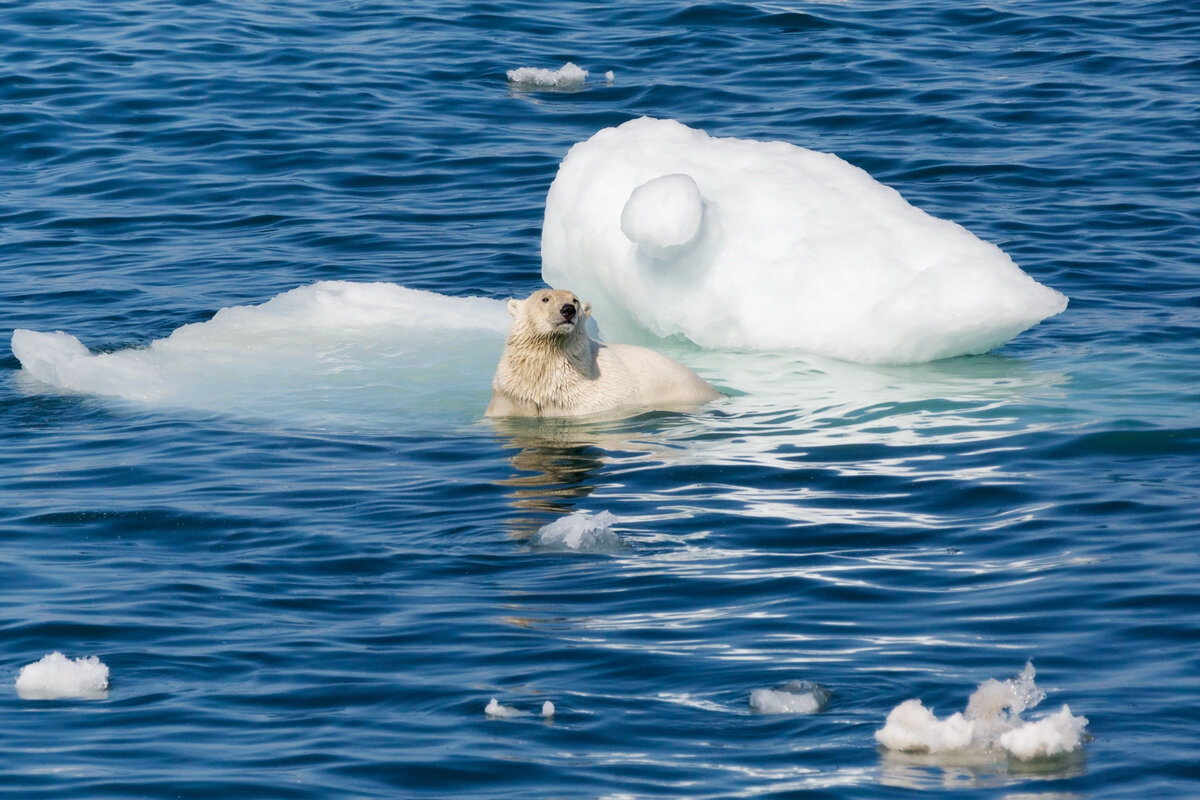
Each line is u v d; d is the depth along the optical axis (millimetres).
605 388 51281
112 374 54531
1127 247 66812
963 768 27109
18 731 29125
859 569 36500
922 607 34156
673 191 57812
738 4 102438
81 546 38938
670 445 47031
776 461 45094
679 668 31234
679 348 60500
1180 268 64375
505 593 35438
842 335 57281
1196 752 27328
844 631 32938
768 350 58781
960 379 53969
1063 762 27219
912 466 44156
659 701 29812
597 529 38656
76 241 70562
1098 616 33250
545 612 34250
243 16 101750
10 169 78938
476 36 98250
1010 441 46000
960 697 29672
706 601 34781
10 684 31172
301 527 40062
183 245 70375
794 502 41469
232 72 91312
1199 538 37500
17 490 43438
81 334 59906
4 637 33281
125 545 39000
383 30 99312
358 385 54750
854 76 89688
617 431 48719
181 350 58156
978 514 40094
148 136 82438
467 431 49312
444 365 57219
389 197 75750
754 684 30438
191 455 46750
